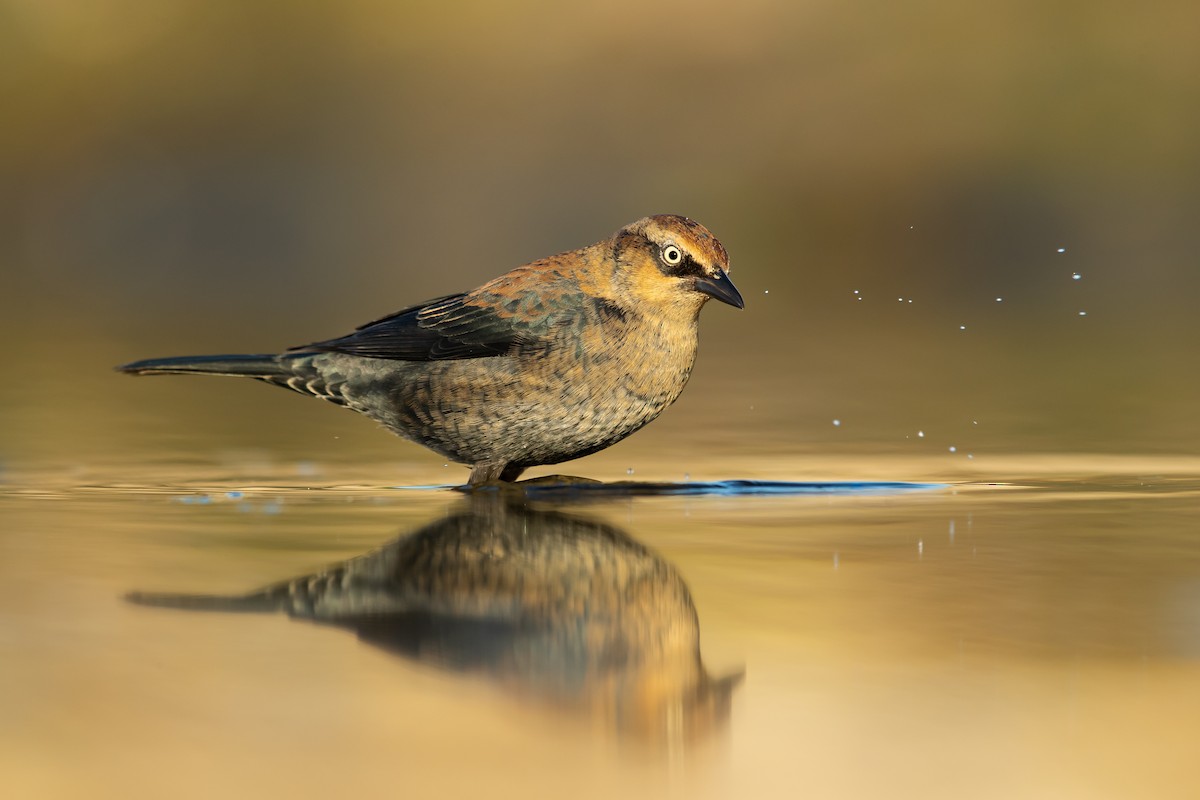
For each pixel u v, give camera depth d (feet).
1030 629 23.36
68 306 86.53
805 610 24.68
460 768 17.46
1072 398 56.03
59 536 31.35
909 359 68.95
